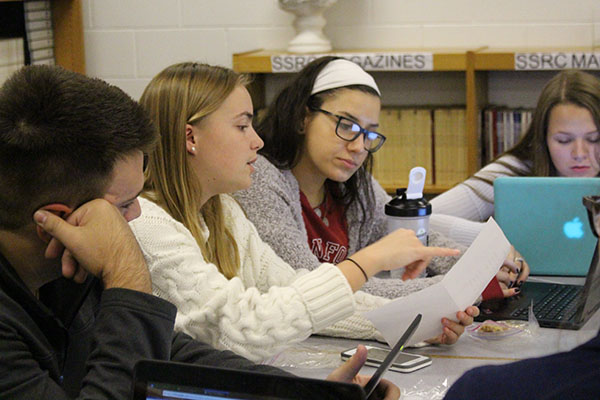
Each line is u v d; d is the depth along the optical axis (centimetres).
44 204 111
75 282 124
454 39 361
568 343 97
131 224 153
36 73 111
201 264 154
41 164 109
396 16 364
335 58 216
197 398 89
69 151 109
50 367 114
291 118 212
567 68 318
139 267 115
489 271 164
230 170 165
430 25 362
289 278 180
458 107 354
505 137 341
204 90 163
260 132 220
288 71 342
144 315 112
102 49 386
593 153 259
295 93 213
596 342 88
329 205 227
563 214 211
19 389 107
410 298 153
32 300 112
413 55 332
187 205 164
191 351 141
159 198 164
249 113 168
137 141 115
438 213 268
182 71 167
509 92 362
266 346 152
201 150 164
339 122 208
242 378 88
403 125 351
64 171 110
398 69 335
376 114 213
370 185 232
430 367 153
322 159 211
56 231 111
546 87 265
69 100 110
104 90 114
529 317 173
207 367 89
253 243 184
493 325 172
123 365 108
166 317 114
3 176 109
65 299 125
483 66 327
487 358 157
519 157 275
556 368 87
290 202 206
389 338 158
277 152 216
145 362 91
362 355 127
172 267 152
